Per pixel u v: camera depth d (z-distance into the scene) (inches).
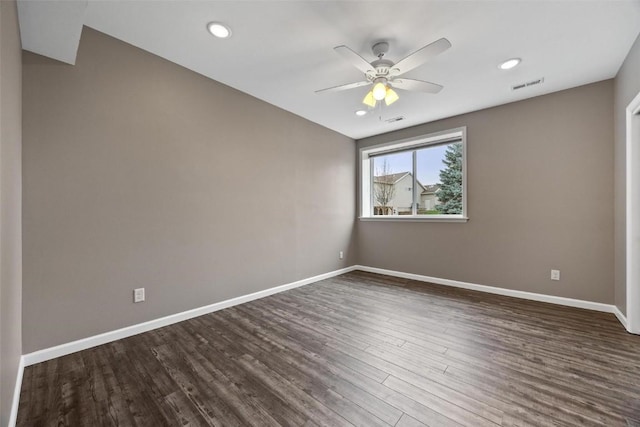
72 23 63.9
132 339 89.0
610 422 53.5
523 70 104.3
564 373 69.8
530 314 110.3
